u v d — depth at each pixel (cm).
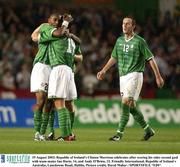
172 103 6675
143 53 4031
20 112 6488
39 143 3747
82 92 7419
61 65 3869
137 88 4053
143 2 8781
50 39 3853
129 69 4034
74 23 8306
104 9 8775
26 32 8019
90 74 7600
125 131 5584
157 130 5894
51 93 3862
